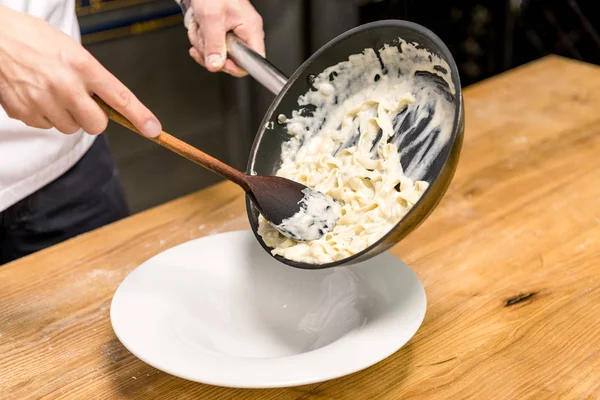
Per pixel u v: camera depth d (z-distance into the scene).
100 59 1.66
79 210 1.20
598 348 0.76
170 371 0.65
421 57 0.74
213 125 1.91
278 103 0.83
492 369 0.74
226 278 0.85
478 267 0.91
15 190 1.08
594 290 0.86
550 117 1.31
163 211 1.06
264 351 0.80
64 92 0.72
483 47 2.09
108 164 1.25
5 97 0.75
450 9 2.00
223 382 0.63
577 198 1.06
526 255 0.93
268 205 0.75
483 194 1.08
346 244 0.73
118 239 1.00
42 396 0.73
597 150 1.19
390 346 0.67
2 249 1.18
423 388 0.72
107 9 1.63
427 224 1.01
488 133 1.26
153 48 1.73
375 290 0.79
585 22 1.92
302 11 1.91
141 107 0.73
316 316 0.82
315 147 0.85
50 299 0.88
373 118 0.79
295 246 0.75
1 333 0.82
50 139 1.09
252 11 1.00
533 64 1.54
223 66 0.96
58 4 1.11
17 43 0.72
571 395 0.70
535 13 2.00
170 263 0.83
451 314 0.83
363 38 0.78
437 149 0.73
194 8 0.97
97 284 0.91
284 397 0.71
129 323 0.71
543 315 0.82
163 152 1.86
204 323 0.79
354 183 0.78
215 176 1.97
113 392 0.73
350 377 0.74
